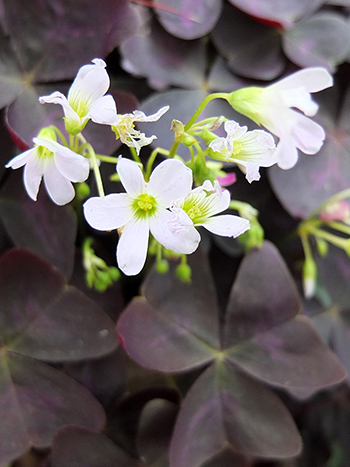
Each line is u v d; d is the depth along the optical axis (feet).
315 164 0.65
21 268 0.59
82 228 0.63
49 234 0.61
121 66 0.63
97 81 0.49
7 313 0.60
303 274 0.68
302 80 0.52
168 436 0.62
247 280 0.62
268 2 0.65
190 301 0.61
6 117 0.56
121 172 0.48
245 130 0.49
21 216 0.62
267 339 0.62
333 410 0.73
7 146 0.60
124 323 0.57
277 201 0.67
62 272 0.61
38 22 0.59
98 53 0.59
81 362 0.63
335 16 0.66
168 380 0.68
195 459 0.59
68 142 0.58
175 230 0.47
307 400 0.70
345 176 0.66
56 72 0.60
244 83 0.64
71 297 0.60
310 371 0.60
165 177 0.48
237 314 0.62
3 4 0.58
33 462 0.66
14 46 0.59
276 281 0.61
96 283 0.60
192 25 0.62
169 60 0.63
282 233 0.68
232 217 0.49
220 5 0.63
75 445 0.58
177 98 0.62
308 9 0.65
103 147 0.57
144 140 0.49
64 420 0.59
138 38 0.62
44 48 0.60
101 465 0.59
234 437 0.60
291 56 0.64
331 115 0.67
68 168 0.48
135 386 0.67
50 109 0.59
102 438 0.59
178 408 0.62
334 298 0.69
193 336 0.61
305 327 0.61
